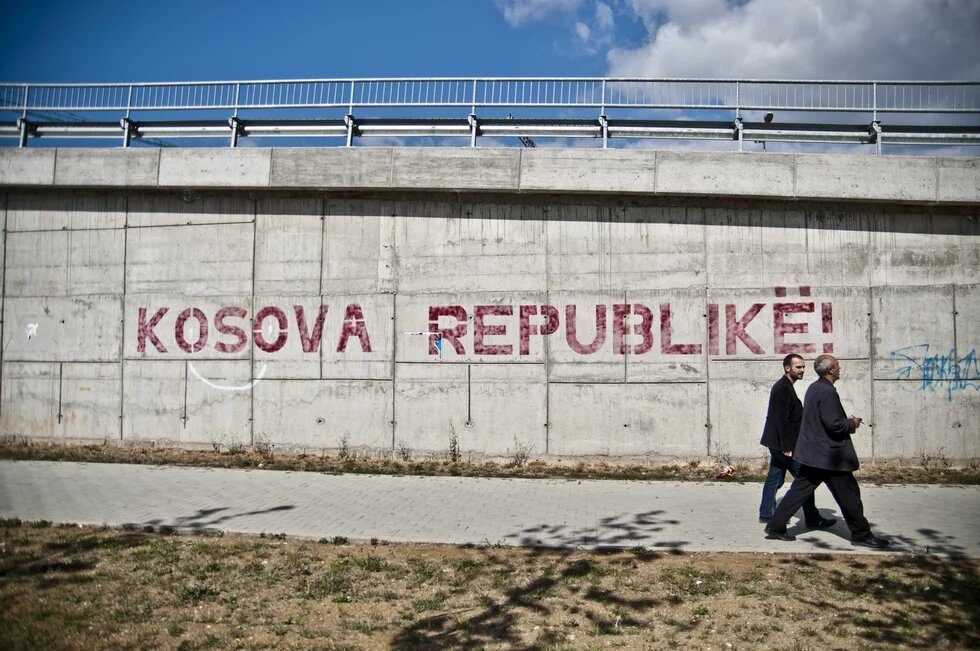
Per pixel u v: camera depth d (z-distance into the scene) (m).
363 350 13.41
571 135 13.68
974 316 12.47
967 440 12.30
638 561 7.32
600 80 13.51
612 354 12.88
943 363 12.42
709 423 12.64
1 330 14.48
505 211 13.24
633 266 12.95
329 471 12.27
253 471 12.23
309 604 6.23
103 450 13.72
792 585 6.61
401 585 6.66
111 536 8.17
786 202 12.79
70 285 14.31
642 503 9.92
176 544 7.87
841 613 5.99
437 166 13.05
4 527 8.52
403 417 13.25
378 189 13.30
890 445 12.38
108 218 14.27
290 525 8.62
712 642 5.50
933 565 7.15
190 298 13.92
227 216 13.91
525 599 6.31
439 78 13.75
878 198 12.44
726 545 7.82
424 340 13.27
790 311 12.64
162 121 14.60
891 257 12.67
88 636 5.49
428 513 9.28
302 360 13.56
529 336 13.05
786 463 8.72
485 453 13.02
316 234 13.65
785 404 8.67
